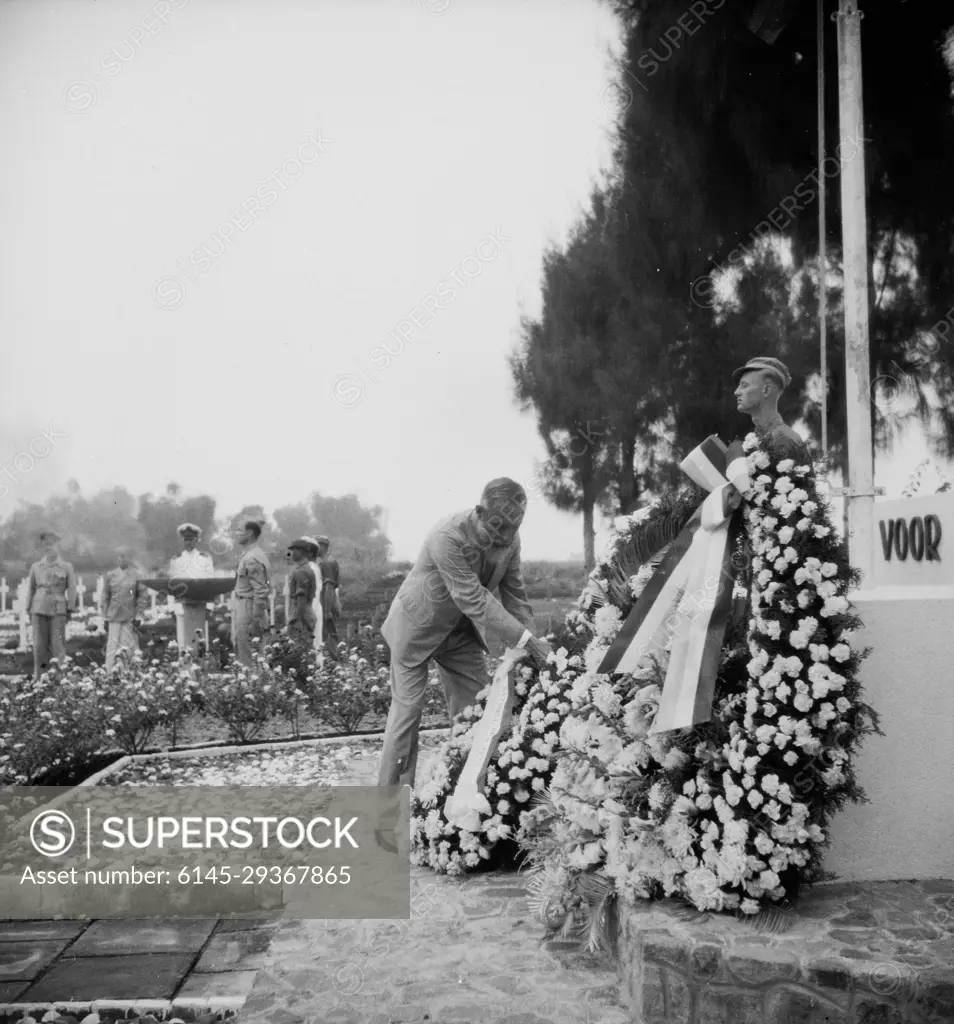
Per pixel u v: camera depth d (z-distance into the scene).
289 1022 2.79
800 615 3.02
